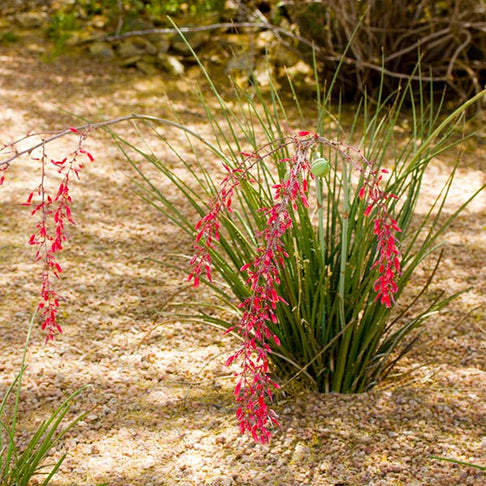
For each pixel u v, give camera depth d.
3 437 2.56
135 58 7.30
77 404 2.77
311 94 6.86
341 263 2.53
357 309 2.51
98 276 3.84
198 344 3.24
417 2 6.54
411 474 2.34
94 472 2.39
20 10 8.54
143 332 3.33
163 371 3.02
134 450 2.51
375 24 6.37
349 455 2.44
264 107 2.79
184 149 5.59
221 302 3.61
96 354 3.13
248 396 1.90
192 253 4.16
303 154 1.83
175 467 2.42
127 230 4.40
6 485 2.15
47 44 7.77
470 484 2.28
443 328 3.38
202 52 7.60
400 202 4.82
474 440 2.50
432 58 6.54
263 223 2.63
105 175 5.12
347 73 6.64
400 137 5.94
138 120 6.06
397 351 3.18
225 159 2.54
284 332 2.72
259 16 6.98
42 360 3.06
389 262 1.82
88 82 6.89
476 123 6.24
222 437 2.57
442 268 4.03
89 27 8.07
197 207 2.62
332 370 2.76
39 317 3.41
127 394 2.86
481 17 6.33
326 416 2.66
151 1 8.17
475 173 5.40
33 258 3.98
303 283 2.65
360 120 6.33
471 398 2.74
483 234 4.45
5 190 4.78
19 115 5.99
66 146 5.51
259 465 2.42
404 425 2.59
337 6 6.03
